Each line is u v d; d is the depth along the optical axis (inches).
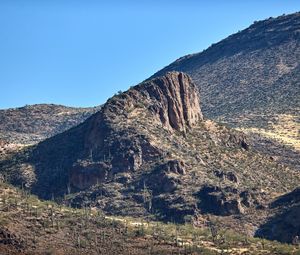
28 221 7406.5
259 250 7544.3
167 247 7293.3
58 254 6737.2
